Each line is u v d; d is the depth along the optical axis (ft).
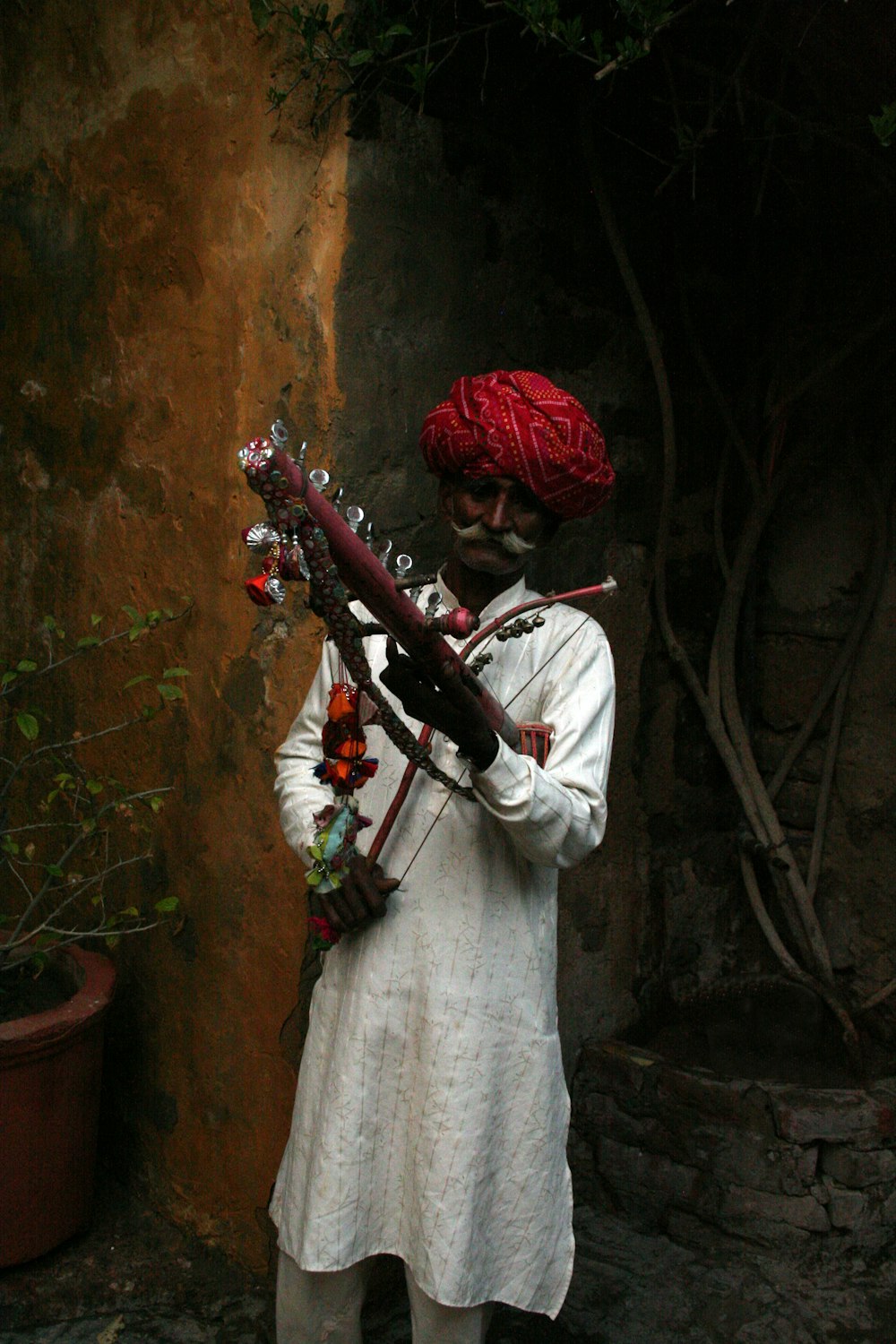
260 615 8.05
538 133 8.54
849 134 9.35
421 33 7.61
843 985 10.72
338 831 6.11
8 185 9.68
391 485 7.88
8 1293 8.25
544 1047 6.30
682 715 10.53
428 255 7.89
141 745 9.00
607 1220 9.39
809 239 10.12
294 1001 8.05
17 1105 8.09
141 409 8.79
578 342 9.11
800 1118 8.80
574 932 9.79
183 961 8.79
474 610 6.31
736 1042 10.27
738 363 10.46
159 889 8.93
